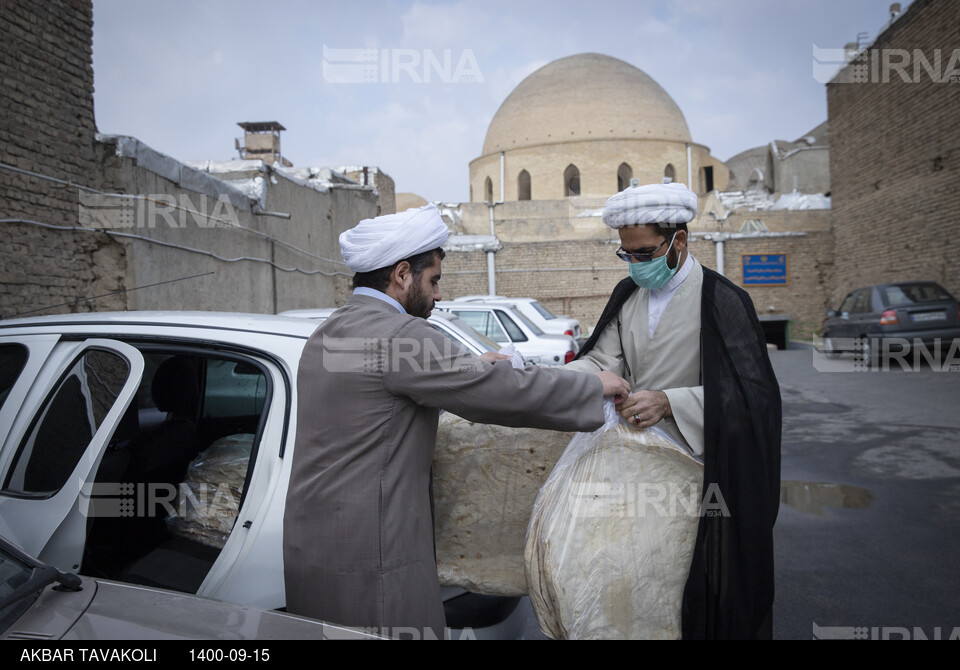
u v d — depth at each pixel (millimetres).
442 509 2176
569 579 1826
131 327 2271
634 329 2152
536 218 26797
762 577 1870
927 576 3594
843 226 22156
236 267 8797
